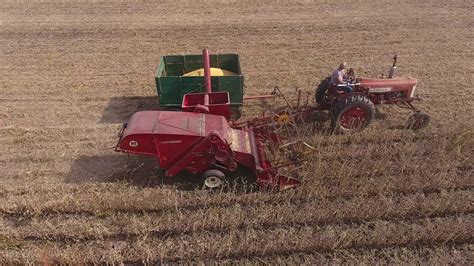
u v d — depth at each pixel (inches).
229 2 888.3
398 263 260.1
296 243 268.7
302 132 396.8
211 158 311.4
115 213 299.9
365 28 727.7
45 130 410.0
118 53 616.1
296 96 481.1
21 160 363.9
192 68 475.2
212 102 371.9
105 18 784.3
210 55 464.1
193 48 634.8
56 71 552.4
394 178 329.7
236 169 343.3
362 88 392.5
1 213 298.4
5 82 519.2
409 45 645.9
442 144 373.4
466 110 445.1
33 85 510.9
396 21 764.6
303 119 405.1
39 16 798.5
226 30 717.9
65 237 278.2
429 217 300.0
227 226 286.4
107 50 627.5
